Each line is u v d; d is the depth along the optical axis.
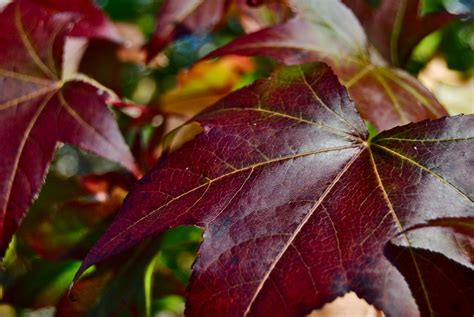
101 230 0.31
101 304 0.29
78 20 0.29
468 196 0.22
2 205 0.27
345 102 0.25
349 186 0.23
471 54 0.40
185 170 0.24
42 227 0.31
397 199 0.23
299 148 0.24
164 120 0.32
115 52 0.32
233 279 0.22
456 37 0.40
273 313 0.21
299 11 0.29
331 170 0.24
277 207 0.23
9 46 0.28
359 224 0.22
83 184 0.31
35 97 0.28
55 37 0.28
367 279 0.21
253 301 0.21
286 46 0.28
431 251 0.22
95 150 0.27
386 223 0.22
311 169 0.24
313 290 0.21
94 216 0.31
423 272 0.21
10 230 0.27
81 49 0.30
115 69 0.32
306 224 0.23
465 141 0.23
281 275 0.22
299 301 0.21
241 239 0.23
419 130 0.24
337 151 0.24
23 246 0.31
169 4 0.32
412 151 0.24
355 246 0.22
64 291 0.31
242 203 0.23
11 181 0.27
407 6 0.32
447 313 0.21
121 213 0.23
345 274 0.21
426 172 0.23
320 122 0.25
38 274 0.31
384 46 0.31
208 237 0.23
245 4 0.32
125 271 0.29
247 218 0.23
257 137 0.25
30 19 0.29
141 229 0.23
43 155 0.27
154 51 0.31
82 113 0.28
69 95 0.28
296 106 0.25
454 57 0.40
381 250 0.22
